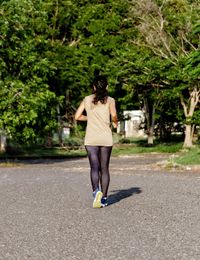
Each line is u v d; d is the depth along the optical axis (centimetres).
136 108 4975
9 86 2380
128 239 613
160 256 533
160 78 3519
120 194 1007
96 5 4175
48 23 4159
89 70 4006
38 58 2545
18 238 626
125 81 3766
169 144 4103
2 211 825
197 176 1372
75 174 1520
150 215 770
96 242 600
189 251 554
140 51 3741
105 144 845
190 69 2059
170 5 3806
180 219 737
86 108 859
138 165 1955
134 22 4088
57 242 602
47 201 925
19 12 2452
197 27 2202
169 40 3619
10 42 2428
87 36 4272
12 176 1465
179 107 3794
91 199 945
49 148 3988
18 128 2434
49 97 2438
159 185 1153
